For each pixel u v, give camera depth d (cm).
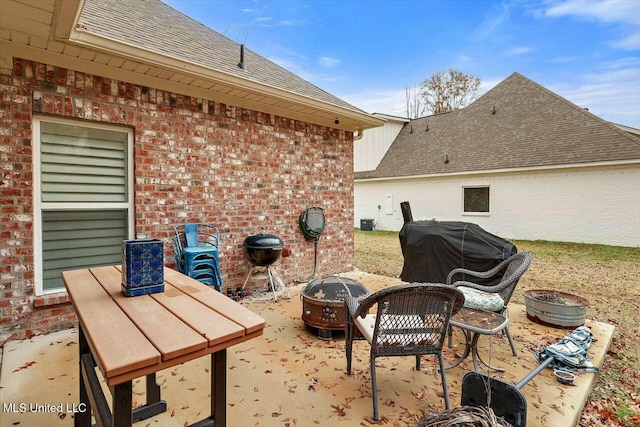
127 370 98
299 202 541
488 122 1330
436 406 224
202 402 224
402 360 293
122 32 366
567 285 592
